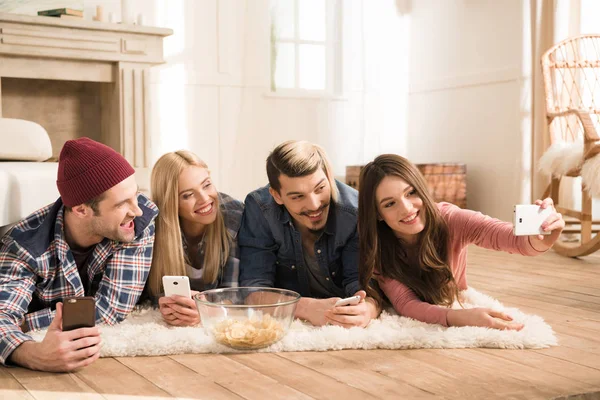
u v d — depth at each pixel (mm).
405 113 4961
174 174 1772
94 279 1708
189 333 1485
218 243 1854
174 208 1781
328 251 1840
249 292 1583
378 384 1201
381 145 4891
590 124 2768
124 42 3570
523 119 3795
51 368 1281
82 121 3861
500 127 4102
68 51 3424
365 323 1583
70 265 1575
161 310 1627
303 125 4559
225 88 4312
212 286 1887
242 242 1881
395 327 1568
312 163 1631
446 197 4082
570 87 3625
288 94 4484
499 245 1668
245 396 1147
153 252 1798
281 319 1440
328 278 1889
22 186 1838
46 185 1981
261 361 1361
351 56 4664
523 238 1608
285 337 1462
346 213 1795
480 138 4277
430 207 1666
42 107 3758
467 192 4410
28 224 1575
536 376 1243
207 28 4234
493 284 2338
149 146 3689
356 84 4699
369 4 4719
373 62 4750
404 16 4918
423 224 1677
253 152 4406
